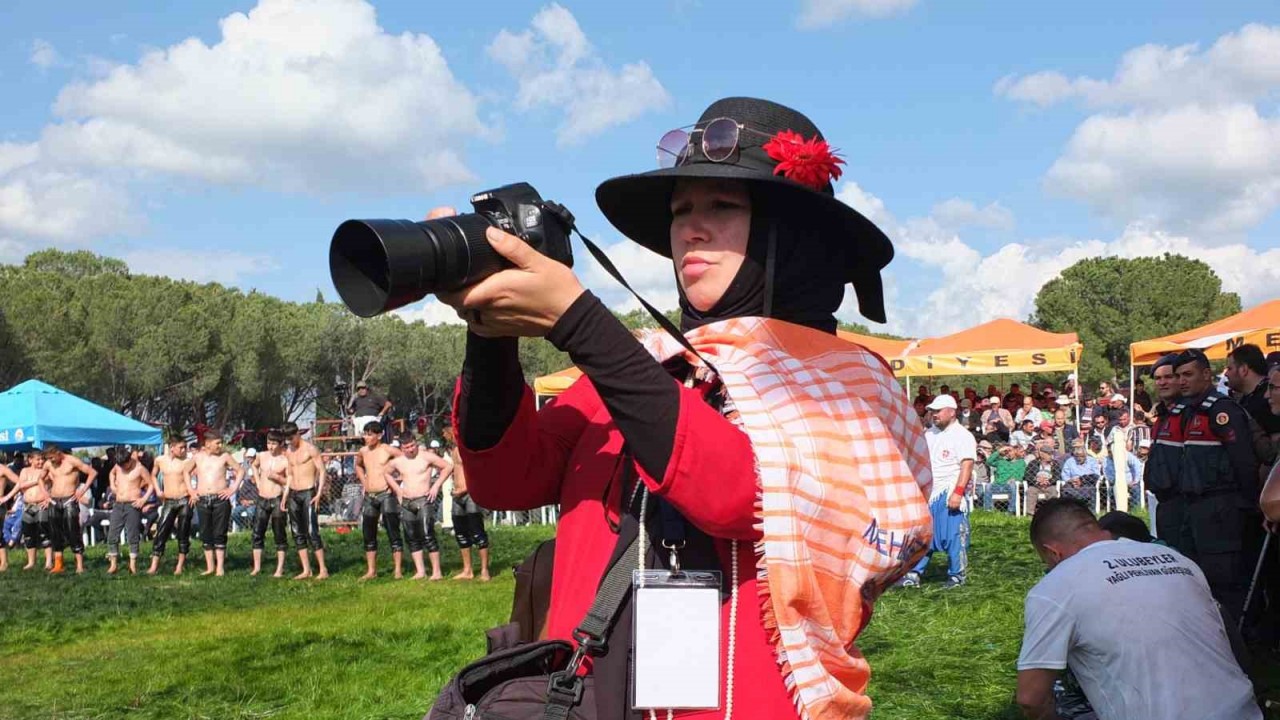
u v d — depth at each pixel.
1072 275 65.44
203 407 57.28
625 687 1.48
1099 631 3.67
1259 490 6.76
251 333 55.47
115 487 17.77
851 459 1.48
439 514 23.16
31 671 9.30
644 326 1.83
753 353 1.54
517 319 1.33
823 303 1.76
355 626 10.79
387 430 24.83
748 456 1.38
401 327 64.25
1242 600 6.82
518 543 19.91
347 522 23.86
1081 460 17.48
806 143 1.63
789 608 1.39
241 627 11.26
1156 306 61.81
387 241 1.20
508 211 1.35
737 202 1.68
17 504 22.64
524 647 1.53
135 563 17.59
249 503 24.72
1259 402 7.58
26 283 51.56
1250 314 18.59
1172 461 7.11
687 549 1.52
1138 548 3.87
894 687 6.76
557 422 1.81
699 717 1.45
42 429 24.30
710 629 1.46
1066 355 21.20
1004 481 18.81
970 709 6.15
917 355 22.42
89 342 49.81
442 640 9.70
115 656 9.90
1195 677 3.58
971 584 10.73
